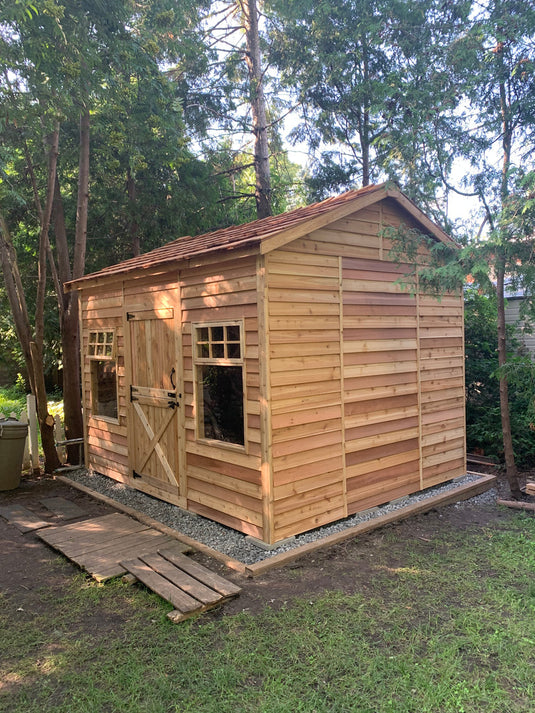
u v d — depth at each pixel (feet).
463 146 20.42
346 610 12.09
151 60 31.30
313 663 10.12
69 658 10.49
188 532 17.43
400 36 31.83
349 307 17.89
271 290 15.28
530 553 15.25
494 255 17.98
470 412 28.30
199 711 8.90
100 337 25.18
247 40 46.70
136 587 13.57
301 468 16.19
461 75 20.90
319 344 16.76
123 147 35.27
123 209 38.40
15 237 41.60
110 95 27.07
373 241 18.83
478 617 11.72
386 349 19.33
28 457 27.32
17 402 52.75
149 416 21.24
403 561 14.84
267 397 15.11
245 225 23.50
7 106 21.38
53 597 13.16
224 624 11.53
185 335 18.80
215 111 46.98
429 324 21.31
